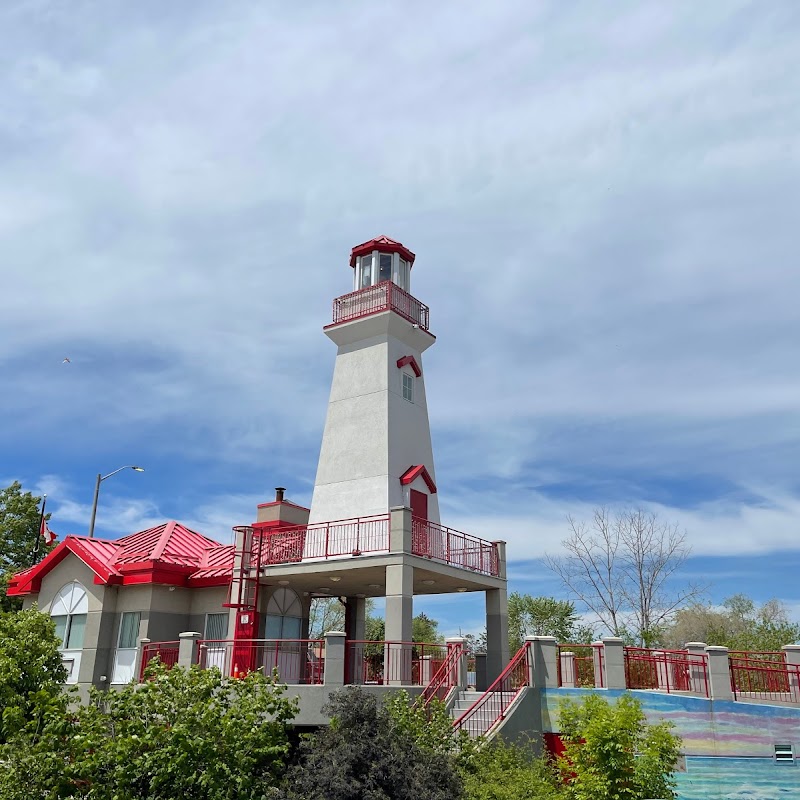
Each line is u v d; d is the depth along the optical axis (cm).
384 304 2627
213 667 1288
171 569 2312
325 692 1631
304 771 1136
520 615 5072
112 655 2314
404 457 2509
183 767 1090
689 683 1781
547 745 1747
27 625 1800
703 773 1638
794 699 1764
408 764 1171
